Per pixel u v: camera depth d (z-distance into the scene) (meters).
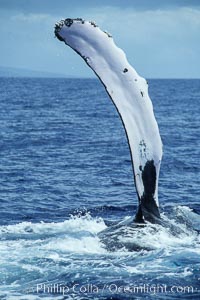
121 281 30.72
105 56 34.06
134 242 33.62
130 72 34.25
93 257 33.19
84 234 37.09
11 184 64.00
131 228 34.62
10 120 153.38
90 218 45.75
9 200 55.94
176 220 37.38
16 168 74.75
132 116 34.19
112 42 34.31
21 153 89.31
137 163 34.38
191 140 109.31
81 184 64.25
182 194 59.12
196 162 80.44
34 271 31.80
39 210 52.12
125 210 52.09
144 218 34.81
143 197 34.72
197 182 65.88
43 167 75.81
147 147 34.22
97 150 93.75
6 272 31.66
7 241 36.44
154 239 33.94
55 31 33.91
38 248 34.78
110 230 35.59
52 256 33.50
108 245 34.03
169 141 106.81
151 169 34.44
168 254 32.97
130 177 69.06
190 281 30.75
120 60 34.19
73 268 32.03
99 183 65.06
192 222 38.19
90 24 34.03
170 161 80.50
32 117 164.50
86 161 81.44
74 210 52.12
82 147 97.44
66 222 40.47
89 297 29.31
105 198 57.16
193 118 164.50
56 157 85.31
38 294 29.52
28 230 38.97
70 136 114.94
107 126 139.75
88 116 171.50
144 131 34.19
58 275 31.34
